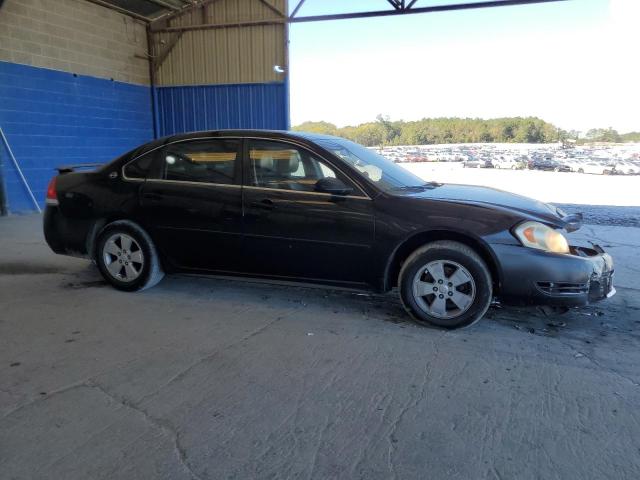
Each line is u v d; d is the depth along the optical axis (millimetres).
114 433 2658
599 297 4066
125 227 5043
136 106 14172
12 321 4328
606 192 14352
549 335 4078
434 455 2482
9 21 10367
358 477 2320
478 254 4051
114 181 5105
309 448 2539
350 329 4184
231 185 4648
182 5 13773
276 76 13680
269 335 4039
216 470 2367
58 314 4516
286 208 4426
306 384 3219
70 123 11961
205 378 3291
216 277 4910
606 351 3770
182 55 14406
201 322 4332
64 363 3502
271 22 13367
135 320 4375
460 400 3023
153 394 3074
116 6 13031
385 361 3564
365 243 4230
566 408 2934
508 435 2656
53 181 5461
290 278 4602
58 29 11516
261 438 2623
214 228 4691
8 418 2795
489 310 4652
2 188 10367
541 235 3924
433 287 4125
